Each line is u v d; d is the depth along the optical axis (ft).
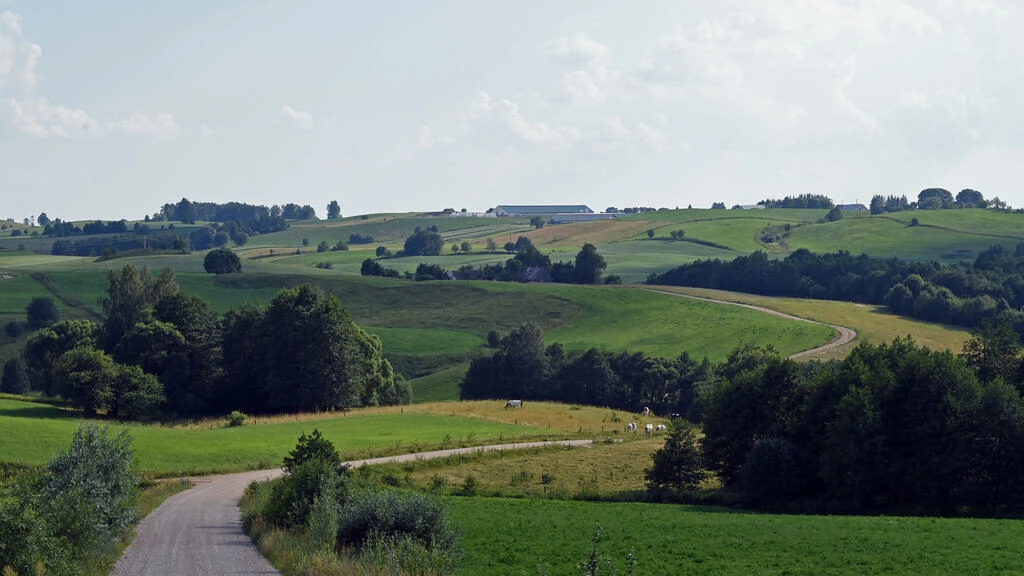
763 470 202.39
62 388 343.67
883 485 195.00
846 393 211.61
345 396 403.75
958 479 190.60
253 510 147.13
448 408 384.47
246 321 426.10
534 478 230.68
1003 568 117.91
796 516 176.76
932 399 196.03
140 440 260.62
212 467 232.32
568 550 133.90
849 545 137.59
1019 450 184.75
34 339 460.55
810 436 214.28
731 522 165.17
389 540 100.22
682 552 133.08
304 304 407.85
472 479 211.41
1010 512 183.62
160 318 414.41
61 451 110.83
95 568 100.27
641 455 266.16
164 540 128.26
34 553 81.76
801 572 117.39
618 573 116.16
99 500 104.94
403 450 260.42
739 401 228.84
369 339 449.48
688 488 217.97
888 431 199.00
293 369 401.08
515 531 151.84
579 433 317.22
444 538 107.96
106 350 443.32
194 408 401.29
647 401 461.37
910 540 141.28
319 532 108.68
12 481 101.24
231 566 106.22
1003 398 189.06
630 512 180.14
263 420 338.54
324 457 136.87
